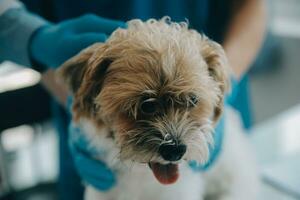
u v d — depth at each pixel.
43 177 2.37
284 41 2.59
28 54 1.03
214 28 1.36
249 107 1.55
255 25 1.32
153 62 0.77
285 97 2.60
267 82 2.61
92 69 0.82
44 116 1.86
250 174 1.25
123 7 1.24
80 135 1.01
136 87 0.77
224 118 1.07
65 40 0.93
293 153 1.52
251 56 1.24
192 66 0.79
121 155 0.84
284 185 1.32
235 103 1.43
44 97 1.82
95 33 0.92
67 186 1.48
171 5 1.27
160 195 1.06
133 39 0.80
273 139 1.64
